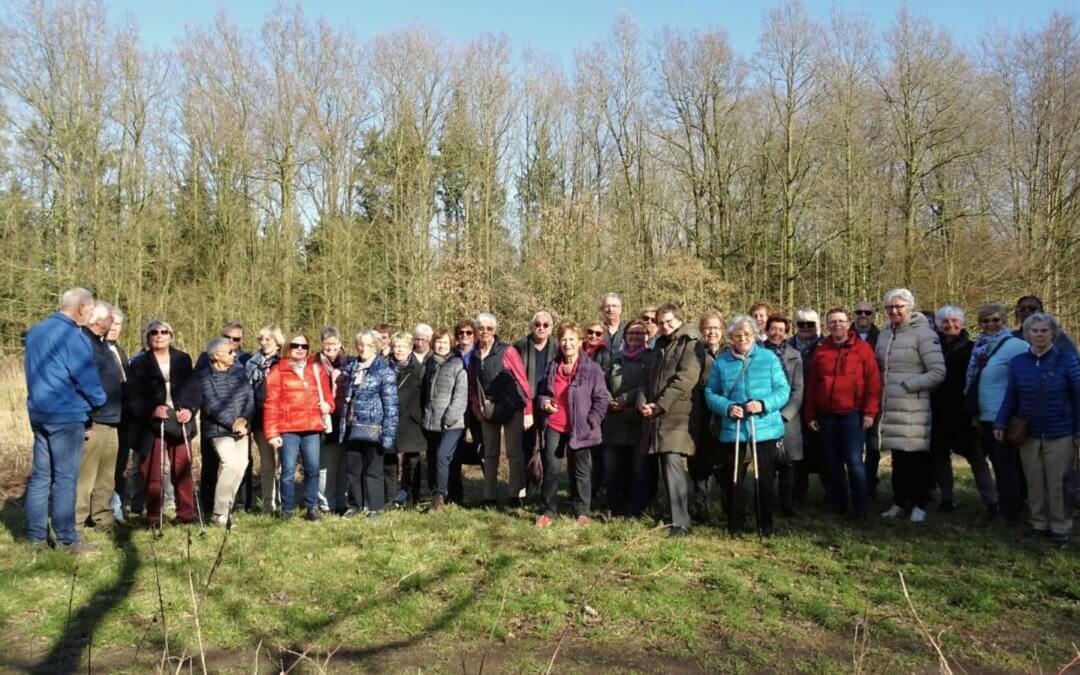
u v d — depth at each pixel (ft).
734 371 20.15
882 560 18.33
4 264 62.28
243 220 74.79
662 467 20.63
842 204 73.10
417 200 78.02
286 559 18.35
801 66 74.59
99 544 19.54
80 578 16.98
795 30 74.49
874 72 72.49
